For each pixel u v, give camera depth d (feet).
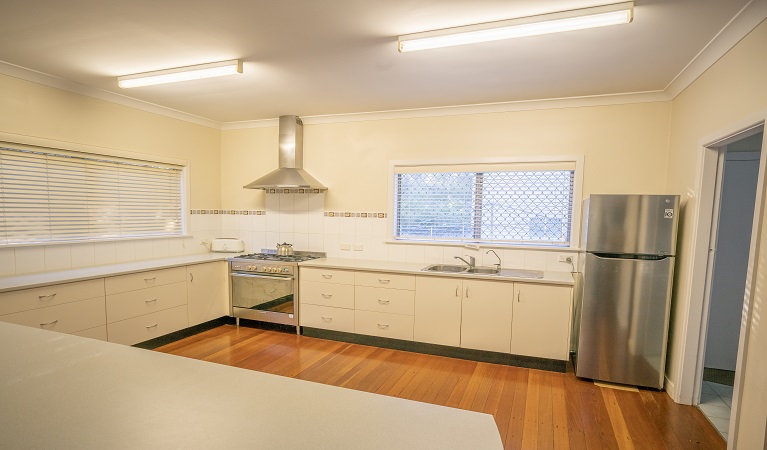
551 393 9.04
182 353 11.27
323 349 11.78
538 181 11.98
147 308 11.19
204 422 2.77
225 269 14.05
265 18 6.84
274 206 15.24
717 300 10.57
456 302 11.08
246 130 15.51
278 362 10.73
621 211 9.12
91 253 11.26
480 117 12.30
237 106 12.92
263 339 12.64
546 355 10.29
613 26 6.85
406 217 13.57
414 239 13.48
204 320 13.30
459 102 11.98
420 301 11.48
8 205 9.53
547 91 10.68
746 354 5.92
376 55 8.43
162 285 11.66
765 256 5.57
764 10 5.89
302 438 2.59
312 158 14.51
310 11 6.56
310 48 8.11
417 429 2.76
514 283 10.48
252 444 2.50
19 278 9.07
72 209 10.89
